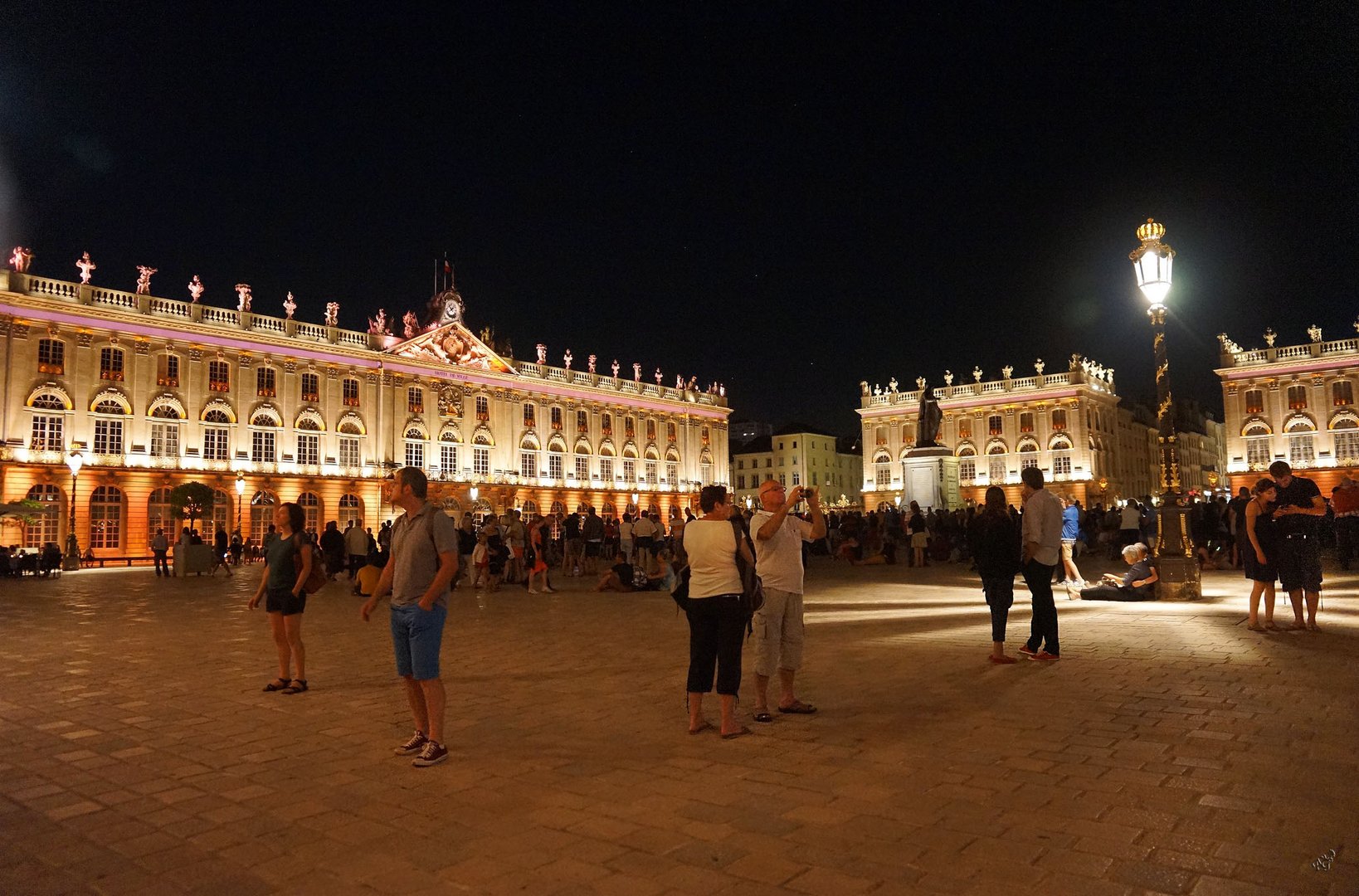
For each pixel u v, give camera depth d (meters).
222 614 18.61
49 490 51.75
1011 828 5.08
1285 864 4.50
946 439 95.38
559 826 5.35
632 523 30.20
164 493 56.00
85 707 9.09
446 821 5.52
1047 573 10.54
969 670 10.04
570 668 11.06
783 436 124.06
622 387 85.94
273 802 5.95
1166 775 5.96
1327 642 11.22
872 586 22.56
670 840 5.07
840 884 4.40
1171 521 16.84
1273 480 12.45
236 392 60.09
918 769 6.26
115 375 55.00
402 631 7.01
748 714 8.27
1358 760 6.21
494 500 73.62
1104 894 4.22
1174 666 9.80
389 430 67.81
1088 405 90.75
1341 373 74.50
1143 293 17.05
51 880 4.72
